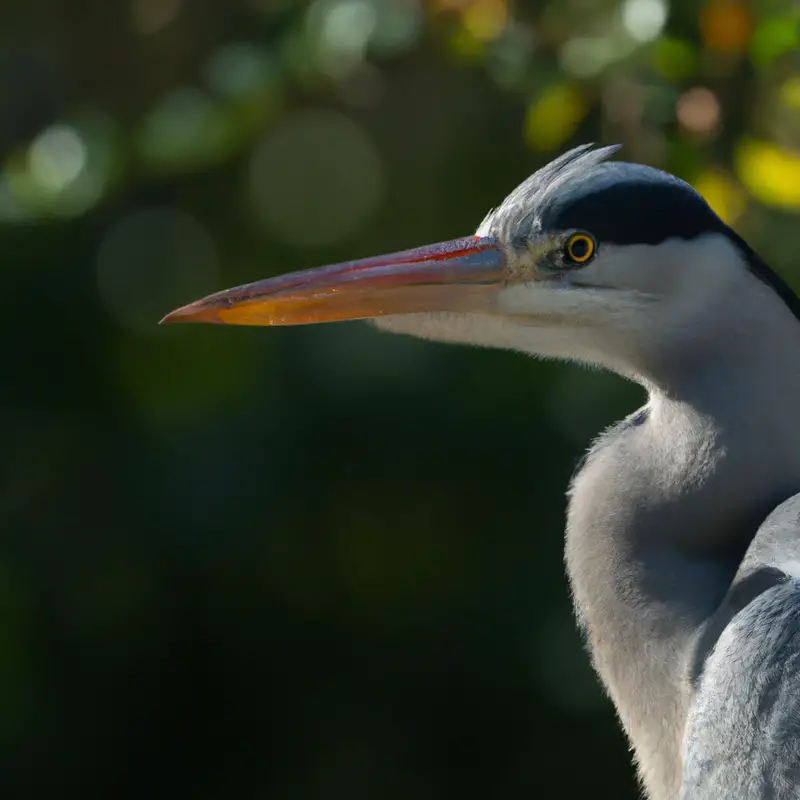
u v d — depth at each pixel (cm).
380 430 1161
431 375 1155
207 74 921
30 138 1088
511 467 1167
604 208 512
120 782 1215
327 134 1170
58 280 1198
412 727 1226
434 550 1195
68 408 1210
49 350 1202
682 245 504
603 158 527
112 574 1184
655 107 670
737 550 510
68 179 884
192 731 1251
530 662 1176
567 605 1167
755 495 504
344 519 1188
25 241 1180
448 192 1134
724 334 504
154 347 1210
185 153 843
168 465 1174
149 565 1186
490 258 530
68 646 1191
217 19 1027
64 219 1030
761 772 439
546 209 521
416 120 1120
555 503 1165
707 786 455
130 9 1061
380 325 549
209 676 1244
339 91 971
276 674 1246
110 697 1207
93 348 1211
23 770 1164
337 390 1159
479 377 1154
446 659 1205
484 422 1156
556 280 523
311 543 1193
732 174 688
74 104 1084
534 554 1177
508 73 720
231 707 1253
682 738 500
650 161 701
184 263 1222
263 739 1253
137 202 1198
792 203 683
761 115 679
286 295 538
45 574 1176
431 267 534
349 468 1171
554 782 1198
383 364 1155
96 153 883
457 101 1090
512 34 720
